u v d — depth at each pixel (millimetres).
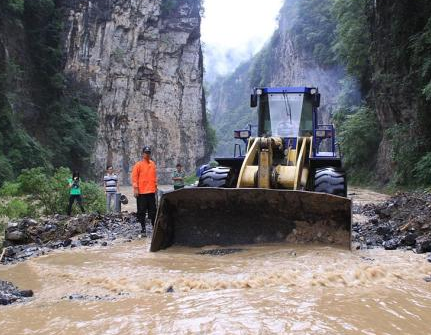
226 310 3787
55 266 6137
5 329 3629
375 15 24641
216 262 5727
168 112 58531
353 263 5367
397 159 21469
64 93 43219
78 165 40688
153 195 9195
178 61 59781
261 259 5730
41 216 12391
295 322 3467
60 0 46469
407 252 6312
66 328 3586
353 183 33062
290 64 91000
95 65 49875
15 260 7086
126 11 53062
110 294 4605
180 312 3801
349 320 3518
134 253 6766
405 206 9148
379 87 25656
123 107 53281
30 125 35094
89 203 14094
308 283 4621
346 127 33875
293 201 6414
